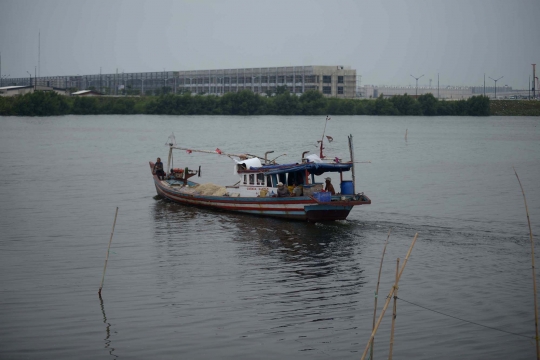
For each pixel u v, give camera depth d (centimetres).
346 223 3366
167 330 1992
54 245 2936
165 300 2234
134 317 2088
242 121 14275
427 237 3078
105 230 3238
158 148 7781
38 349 1861
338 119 15550
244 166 3706
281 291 2330
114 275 2500
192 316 2098
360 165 6062
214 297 2267
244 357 1827
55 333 1964
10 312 2117
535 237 3073
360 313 2127
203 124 13038
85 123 13200
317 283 2419
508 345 1894
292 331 1991
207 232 3192
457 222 3397
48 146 7981
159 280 2442
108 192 4425
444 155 7106
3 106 15988
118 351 1855
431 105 18012
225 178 5050
